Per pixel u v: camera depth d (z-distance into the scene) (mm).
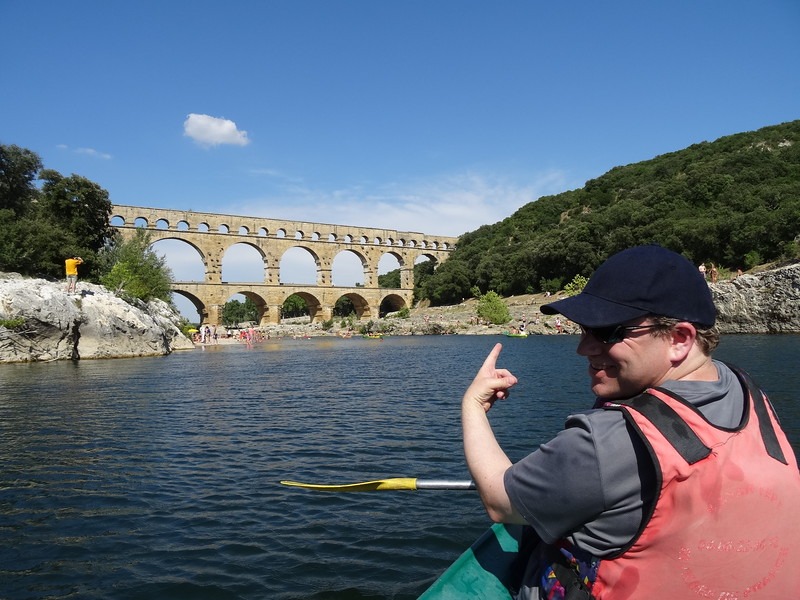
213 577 6664
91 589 6410
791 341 39875
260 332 109750
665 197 99312
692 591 2400
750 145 117750
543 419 15453
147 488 10180
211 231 108812
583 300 2857
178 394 23328
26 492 9969
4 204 68750
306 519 8570
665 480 2348
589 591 2674
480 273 124750
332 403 20328
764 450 2480
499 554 4195
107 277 63062
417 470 11164
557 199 148750
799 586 2432
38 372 34125
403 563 7004
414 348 57250
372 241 132375
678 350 2703
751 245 75500
